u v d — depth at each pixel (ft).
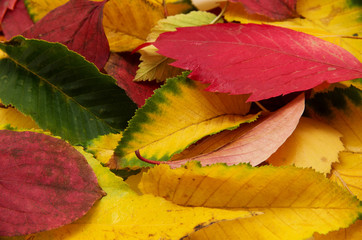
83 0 1.10
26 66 1.03
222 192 0.93
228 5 1.14
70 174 0.94
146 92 1.09
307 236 0.91
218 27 1.05
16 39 1.01
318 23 1.15
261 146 0.95
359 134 1.01
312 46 1.02
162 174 0.94
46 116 1.02
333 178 0.99
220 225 0.94
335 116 1.03
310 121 1.02
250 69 0.98
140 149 0.98
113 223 0.93
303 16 1.16
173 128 0.99
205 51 1.01
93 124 1.03
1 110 1.07
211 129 0.99
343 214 0.92
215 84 0.98
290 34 1.04
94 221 0.93
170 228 0.91
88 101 1.03
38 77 1.03
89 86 1.03
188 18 1.12
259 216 0.93
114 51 1.12
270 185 0.92
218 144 1.00
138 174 1.02
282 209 0.93
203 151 0.99
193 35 1.03
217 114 1.00
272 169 0.91
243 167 0.91
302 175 0.92
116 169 1.00
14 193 0.92
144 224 0.92
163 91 0.99
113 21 1.12
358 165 1.00
